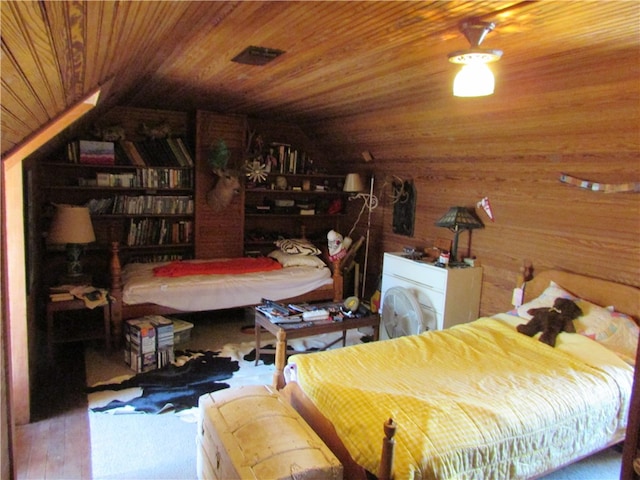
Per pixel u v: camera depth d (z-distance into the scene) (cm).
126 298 384
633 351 259
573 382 232
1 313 186
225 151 482
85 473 233
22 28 79
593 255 302
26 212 294
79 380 329
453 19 188
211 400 209
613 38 202
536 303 315
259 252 545
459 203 409
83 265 473
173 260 494
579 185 305
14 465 206
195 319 473
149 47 211
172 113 509
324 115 464
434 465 171
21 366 269
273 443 173
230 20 197
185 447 258
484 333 297
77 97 196
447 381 229
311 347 410
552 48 220
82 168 463
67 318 410
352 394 207
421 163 445
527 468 198
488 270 382
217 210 506
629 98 249
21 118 149
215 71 305
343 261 495
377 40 221
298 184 578
